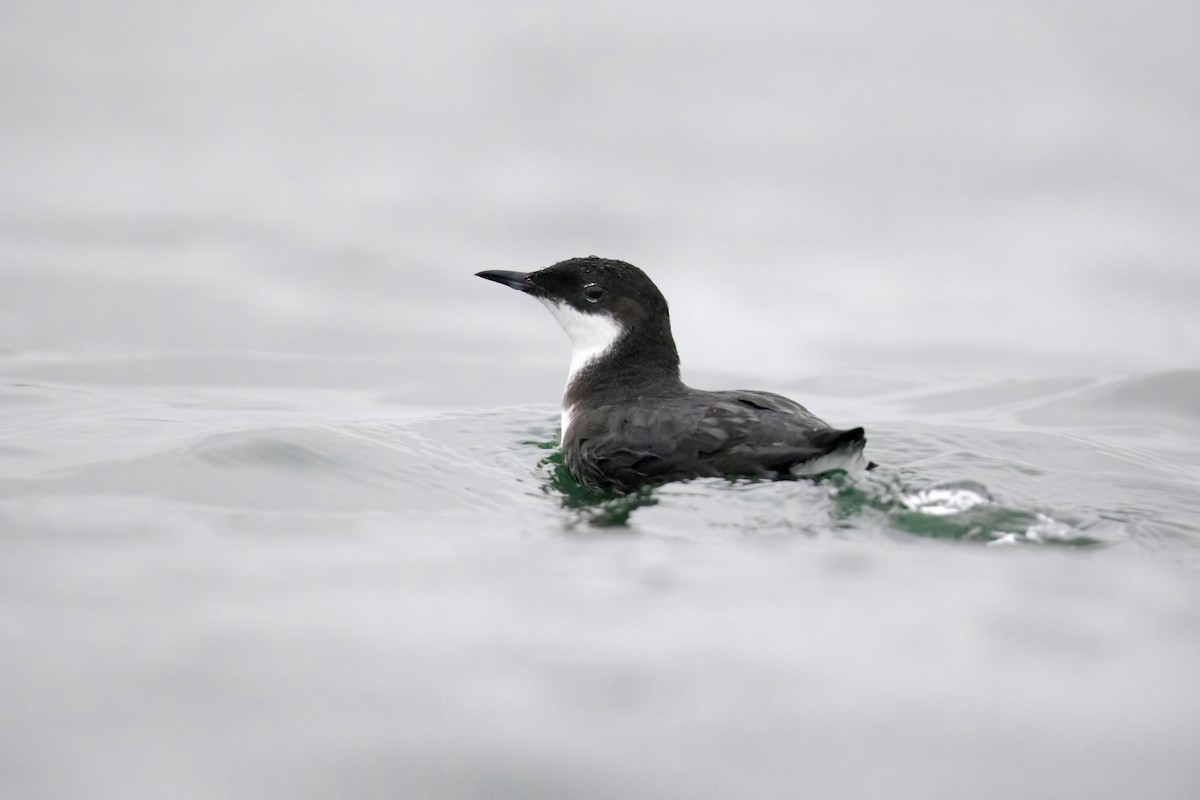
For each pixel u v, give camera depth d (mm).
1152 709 7570
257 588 9188
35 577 9289
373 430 14312
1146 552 10305
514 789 6734
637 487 12227
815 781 6863
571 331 14211
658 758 7027
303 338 20297
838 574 9586
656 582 9375
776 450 11430
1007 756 7105
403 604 8930
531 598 9016
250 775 6785
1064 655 8266
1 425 14352
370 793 6676
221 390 17422
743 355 20047
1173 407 17094
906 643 8383
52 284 22078
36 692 7539
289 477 12266
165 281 22547
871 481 11391
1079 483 13023
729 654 8180
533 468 13414
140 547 10047
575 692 7691
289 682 7734
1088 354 19969
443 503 11898
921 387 18500
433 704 7520
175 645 8188
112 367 18266
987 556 10086
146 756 6926
